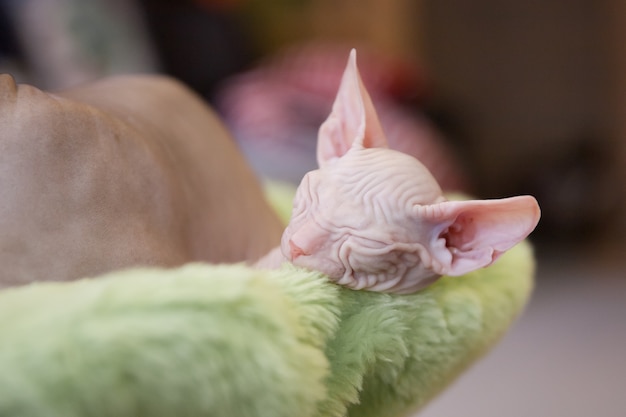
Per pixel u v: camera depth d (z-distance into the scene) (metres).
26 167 0.41
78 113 0.43
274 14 1.57
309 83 1.24
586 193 1.49
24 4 1.06
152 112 0.50
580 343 1.11
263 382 0.34
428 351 0.43
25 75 1.03
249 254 0.51
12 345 0.32
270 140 1.12
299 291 0.39
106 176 0.43
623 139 1.52
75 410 0.32
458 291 0.45
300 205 0.42
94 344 0.32
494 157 1.58
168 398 0.33
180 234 0.47
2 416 0.31
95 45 1.12
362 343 0.41
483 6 1.57
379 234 0.40
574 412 0.93
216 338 0.34
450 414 0.93
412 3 1.58
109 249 0.43
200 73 1.29
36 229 0.41
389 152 0.42
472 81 1.58
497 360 1.07
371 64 1.33
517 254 0.51
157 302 0.33
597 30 1.52
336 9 1.60
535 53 1.56
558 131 1.57
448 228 0.42
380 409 0.44
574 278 1.33
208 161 0.51
